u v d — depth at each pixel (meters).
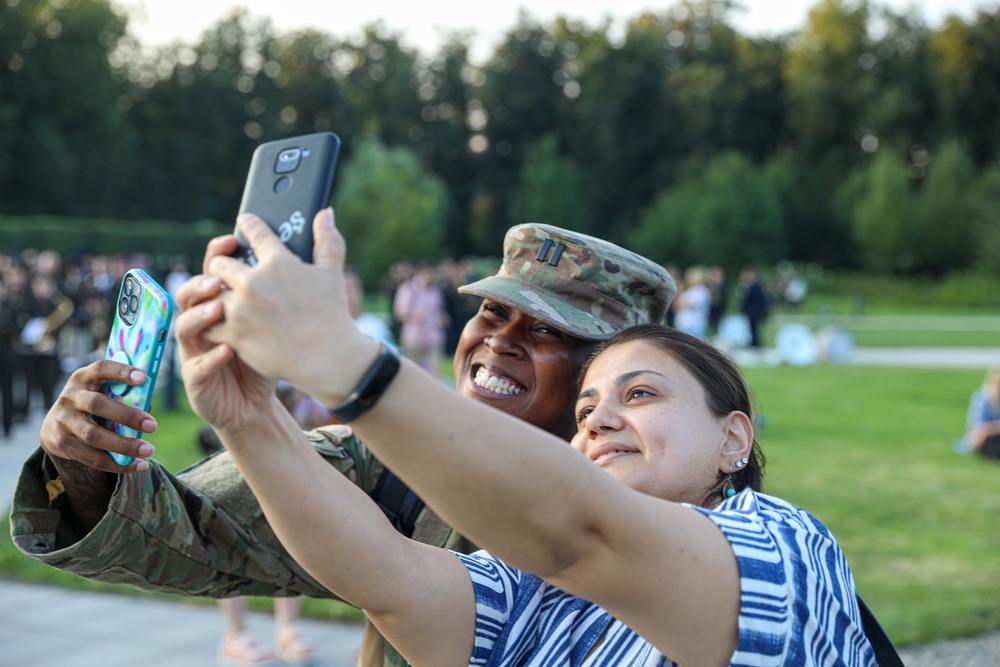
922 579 6.58
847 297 63.22
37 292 15.65
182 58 75.81
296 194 1.18
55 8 61.31
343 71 84.62
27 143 59.47
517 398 2.19
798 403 15.66
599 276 2.13
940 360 24.41
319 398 1.05
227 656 5.46
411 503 2.04
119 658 5.51
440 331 17.12
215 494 1.93
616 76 74.44
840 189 70.31
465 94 82.38
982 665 5.21
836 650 1.35
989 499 8.91
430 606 1.57
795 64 74.25
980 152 72.12
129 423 1.49
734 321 25.03
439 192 72.81
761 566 1.26
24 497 1.68
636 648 1.51
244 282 1.04
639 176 75.25
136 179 70.62
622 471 1.56
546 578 1.19
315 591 1.96
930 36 73.38
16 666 5.35
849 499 8.84
